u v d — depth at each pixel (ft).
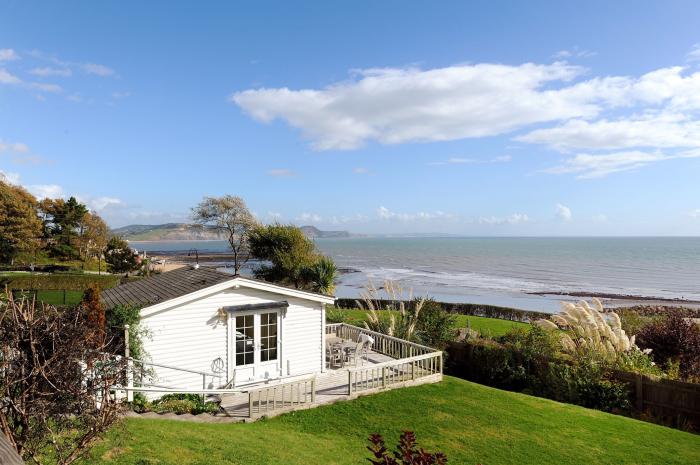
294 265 97.76
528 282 215.31
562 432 32.09
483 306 109.29
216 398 37.06
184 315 38.22
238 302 40.86
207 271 48.65
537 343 49.93
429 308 63.10
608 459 27.89
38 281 122.42
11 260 173.06
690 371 44.75
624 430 33.04
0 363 15.75
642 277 235.81
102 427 17.76
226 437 26.30
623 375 41.55
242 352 40.96
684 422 36.76
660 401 38.58
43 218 209.15
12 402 15.62
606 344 47.47
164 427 26.71
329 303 45.55
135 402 32.96
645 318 70.18
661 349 49.49
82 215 211.82
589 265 314.14
